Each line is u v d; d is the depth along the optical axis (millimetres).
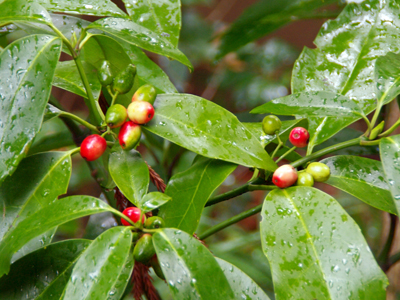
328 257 621
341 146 672
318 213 640
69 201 626
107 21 675
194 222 662
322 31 768
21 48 631
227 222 712
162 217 666
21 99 622
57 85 708
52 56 633
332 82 750
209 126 667
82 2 684
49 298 641
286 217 643
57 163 665
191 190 673
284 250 628
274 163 659
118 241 605
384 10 762
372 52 754
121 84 660
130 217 628
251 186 687
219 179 673
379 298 605
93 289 588
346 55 758
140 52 751
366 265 614
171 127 665
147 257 620
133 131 654
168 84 747
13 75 625
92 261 597
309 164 673
